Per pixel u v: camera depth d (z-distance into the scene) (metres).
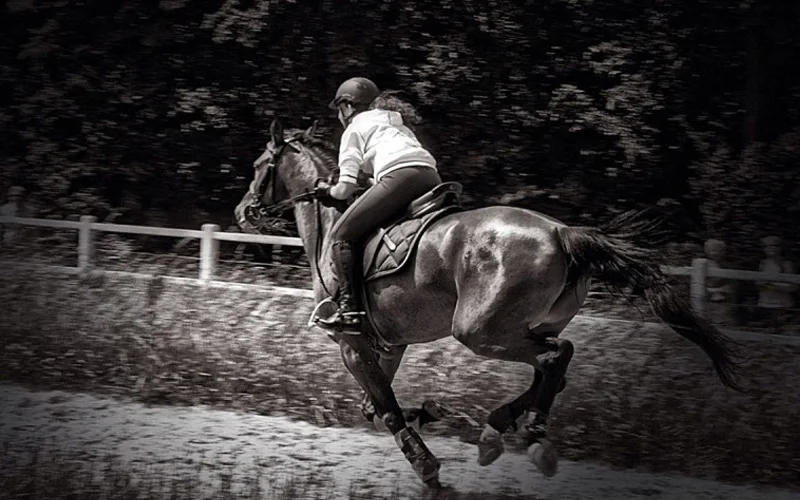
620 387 11.12
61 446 10.00
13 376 12.84
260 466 9.45
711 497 8.90
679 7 18.89
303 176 9.92
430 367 11.80
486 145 20.05
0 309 14.52
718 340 8.39
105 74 21.70
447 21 19.78
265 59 21.05
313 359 12.37
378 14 19.88
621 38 19.23
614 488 9.06
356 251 9.03
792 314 14.08
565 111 19.12
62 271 15.53
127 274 15.08
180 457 9.66
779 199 17.86
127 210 21.58
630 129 18.89
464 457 10.00
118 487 8.38
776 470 9.55
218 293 14.10
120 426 10.85
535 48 19.73
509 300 8.18
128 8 21.23
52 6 21.48
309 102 20.61
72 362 12.89
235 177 21.31
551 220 8.48
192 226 21.64
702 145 18.80
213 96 20.98
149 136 21.69
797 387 10.86
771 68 19.05
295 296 13.71
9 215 19.55
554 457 8.22
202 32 21.08
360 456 9.92
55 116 22.02
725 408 10.61
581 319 12.23
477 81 19.67
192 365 12.42
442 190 8.88
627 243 8.25
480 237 8.36
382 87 20.44
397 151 9.00
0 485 8.41
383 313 8.94
